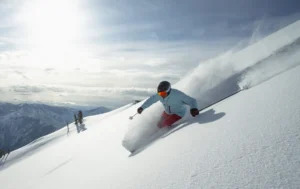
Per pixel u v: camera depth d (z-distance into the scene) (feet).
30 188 18.94
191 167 6.49
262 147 5.80
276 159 5.09
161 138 11.75
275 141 5.78
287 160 4.89
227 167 5.65
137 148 12.91
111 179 9.15
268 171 4.84
